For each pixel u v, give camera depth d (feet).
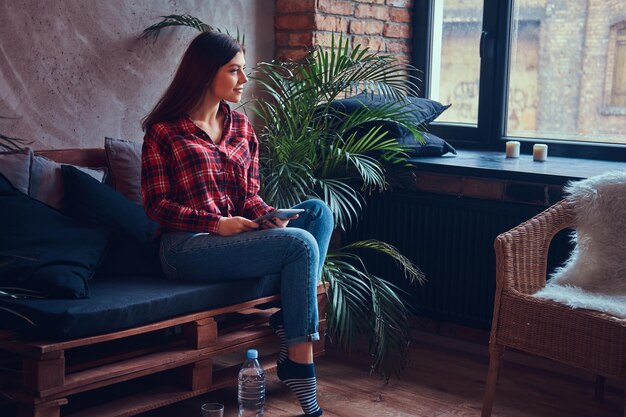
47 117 9.82
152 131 8.57
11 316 7.29
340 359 10.98
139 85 10.78
